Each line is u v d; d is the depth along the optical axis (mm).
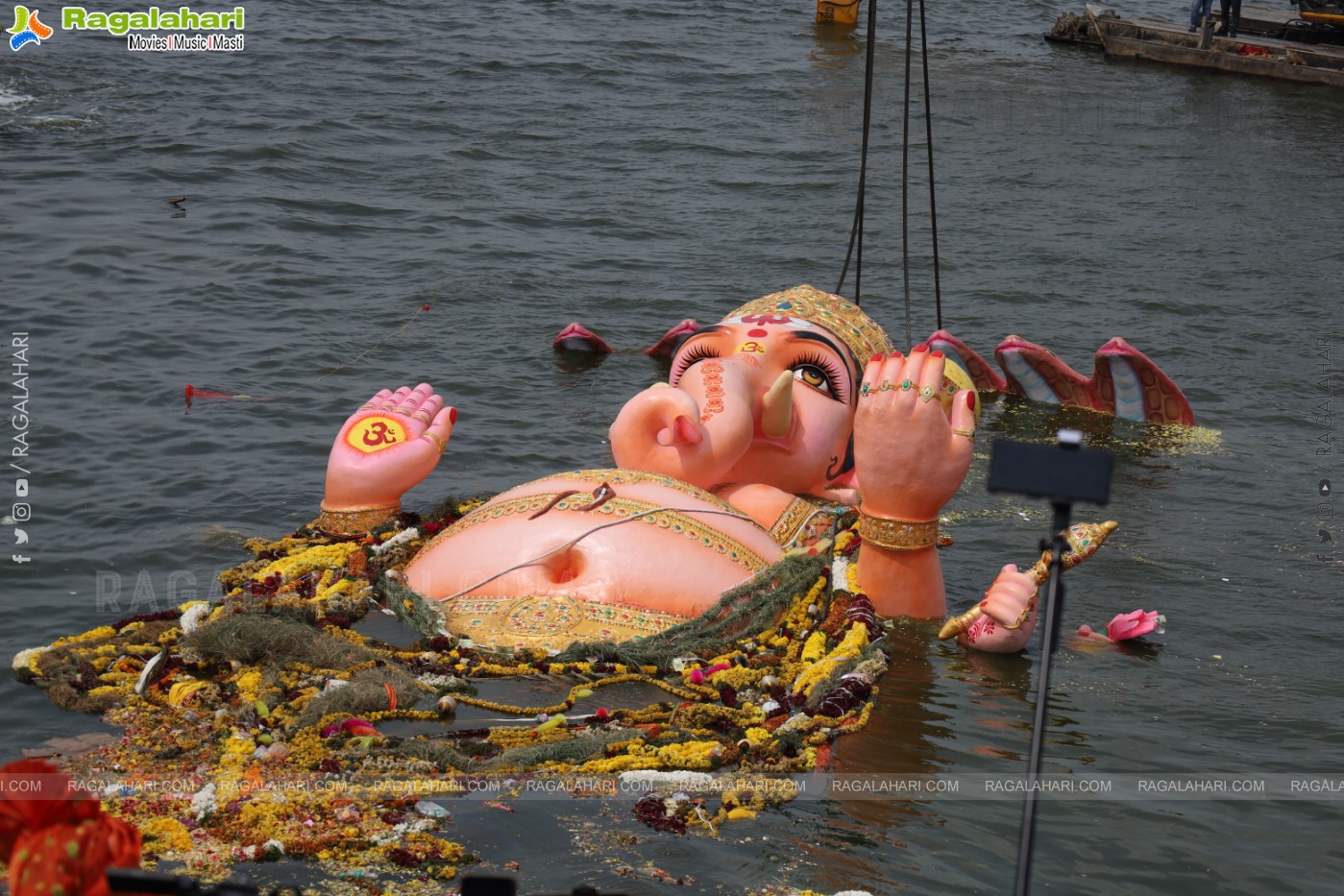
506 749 7441
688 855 6562
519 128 24594
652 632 8734
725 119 26469
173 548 10008
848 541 10328
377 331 15133
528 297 16688
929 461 9211
